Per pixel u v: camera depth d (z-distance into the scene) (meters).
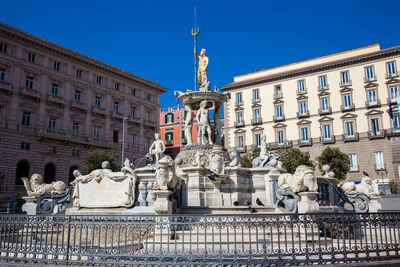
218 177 12.16
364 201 12.66
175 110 68.25
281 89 52.84
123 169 10.43
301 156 41.56
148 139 57.25
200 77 15.38
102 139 49.00
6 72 39.22
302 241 7.72
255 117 54.38
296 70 51.41
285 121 51.84
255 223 5.87
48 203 12.28
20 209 31.53
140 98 56.28
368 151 44.94
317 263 5.88
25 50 41.25
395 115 44.19
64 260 6.07
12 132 38.53
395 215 6.68
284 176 10.17
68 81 45.47
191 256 5.63
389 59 45.25
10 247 6.95
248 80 55.69
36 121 41.28
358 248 6.88
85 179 10.95
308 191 9.41
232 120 56.22
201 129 14.41
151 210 9.70
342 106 47.53
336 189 13.12
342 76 48.56
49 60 43.81
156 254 5.77
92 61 48.22
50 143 42.12
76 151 45.28
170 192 8.17
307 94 50.66
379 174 43.59
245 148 54.03
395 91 44.47
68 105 45.06
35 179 12.59
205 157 13.55
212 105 14.80
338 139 47.38
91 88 48.50
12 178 37.88
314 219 6.03
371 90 46.09
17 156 38.72
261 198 12.88
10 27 39.09
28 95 40.31
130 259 6.03
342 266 5.71
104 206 10.48
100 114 49.28
